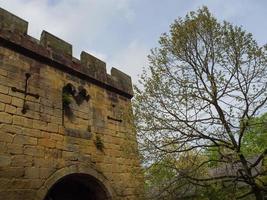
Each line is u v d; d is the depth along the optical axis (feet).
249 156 41.73
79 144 41.29
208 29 40.83
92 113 45.65
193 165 38.45
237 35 39.42
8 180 31.94
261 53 38.37
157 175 38.60
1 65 35.88
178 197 38.04
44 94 39.37
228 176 36.35
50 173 36.17
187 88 39.01
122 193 44.47
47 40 42.65
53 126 38.81
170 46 41.78
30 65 39.14
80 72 45.91
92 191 44.39
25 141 34.99
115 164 45.39
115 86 51.85
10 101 35.22
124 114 45.32
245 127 36.01
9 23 38.37
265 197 39.91
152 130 38.60
